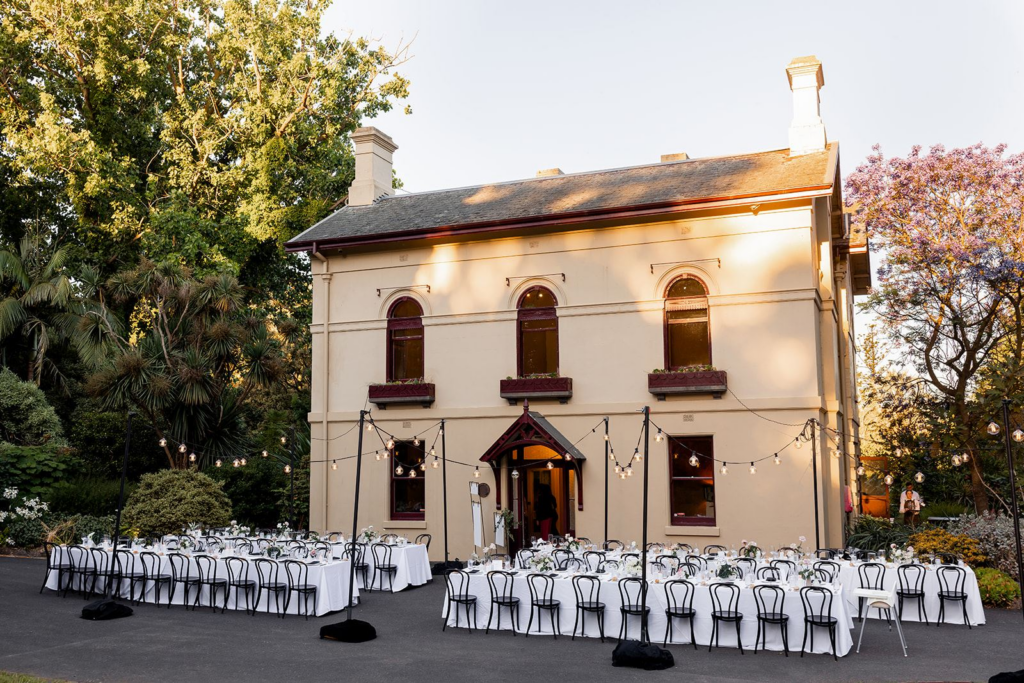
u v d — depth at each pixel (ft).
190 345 85.51
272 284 118.42
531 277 71.77
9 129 101.35
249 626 47.42
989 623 48.19
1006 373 80.94
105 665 37.96
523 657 39.91
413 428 73.61
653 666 37.50
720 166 74.28
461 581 46.91
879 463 99.66
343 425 76.18
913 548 55.77
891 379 95.71
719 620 42.27
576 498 68.44
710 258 66.69
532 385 69.15
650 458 66.59
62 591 56.75
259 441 96.12
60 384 98.73
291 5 115.65
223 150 115.55
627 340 68.44
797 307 64.18
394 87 114.83
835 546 64.80
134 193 107.04
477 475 71.20
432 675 36.29
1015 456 83.71
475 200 79.92
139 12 102.94
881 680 35.53
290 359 116.78
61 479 84.02
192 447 84.53
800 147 71.56
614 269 69.36
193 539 61.72
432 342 74.13
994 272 85.92
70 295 94.68
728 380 65.46
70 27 100.68
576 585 44.78
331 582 51.44
